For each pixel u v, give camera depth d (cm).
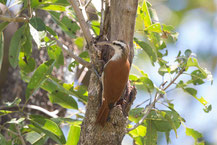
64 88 938
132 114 953
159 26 935
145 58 1388
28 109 1230
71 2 839
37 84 896
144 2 960
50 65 909
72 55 850
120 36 817
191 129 981
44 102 1255
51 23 1299
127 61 866
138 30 1000
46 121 871
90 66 847
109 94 821
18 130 881
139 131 984
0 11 939
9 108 1230
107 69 852
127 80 861
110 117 802
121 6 802
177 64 935
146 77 948
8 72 1328
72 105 996
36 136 966
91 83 843
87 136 816
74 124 933
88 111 831
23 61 1020
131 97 838
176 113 938
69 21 1023
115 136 807
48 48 1045
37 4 889
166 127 948
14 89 1291
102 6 892
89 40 836
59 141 884
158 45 1011
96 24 1028
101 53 866
